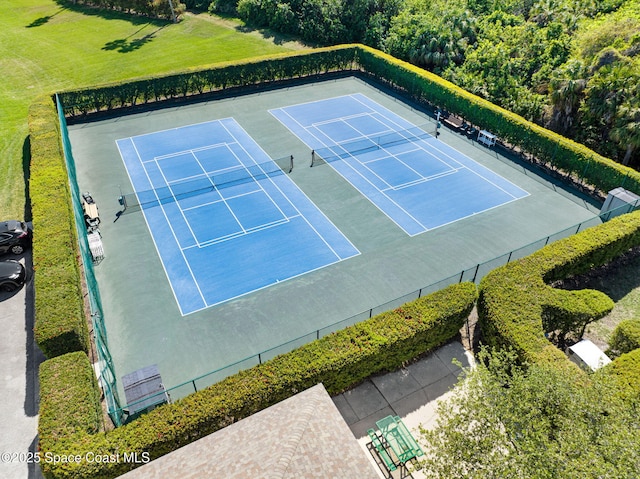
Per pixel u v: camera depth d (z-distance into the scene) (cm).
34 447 1538
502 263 2244
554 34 3850
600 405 1161
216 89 4362
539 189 2950
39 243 2058
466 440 1173
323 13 5219
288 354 1603
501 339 1706
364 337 1667
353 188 2897
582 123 3144
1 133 3434
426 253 2381
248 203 2742
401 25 4712
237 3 6125
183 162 3169
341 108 4012
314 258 2341
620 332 1748
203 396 1455
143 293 2131
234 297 2117
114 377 1631
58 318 1703
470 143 3488
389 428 1522
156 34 5606
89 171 3064
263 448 1159
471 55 4016
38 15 6322
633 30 3306
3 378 1755
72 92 3756
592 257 2147
